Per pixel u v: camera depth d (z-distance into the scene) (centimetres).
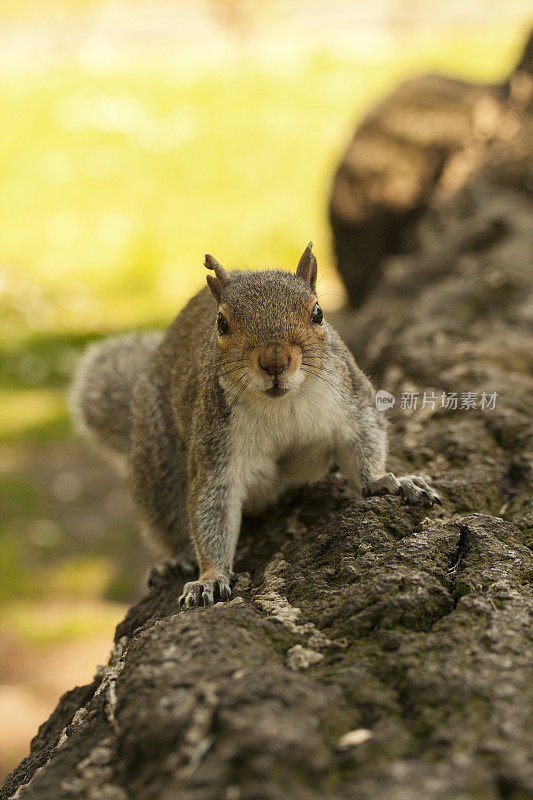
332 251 2303
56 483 1823
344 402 658
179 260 3045
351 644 464
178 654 443
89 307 2812
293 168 3428
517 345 957
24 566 1525
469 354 933
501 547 548
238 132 3712
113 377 973
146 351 1010
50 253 3138
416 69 4006
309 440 655
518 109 1991
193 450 661
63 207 3403
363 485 669
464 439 746
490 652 429
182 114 3866
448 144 2053
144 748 393
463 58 4069
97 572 1502
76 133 3822
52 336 2580
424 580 503
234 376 612
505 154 1730
